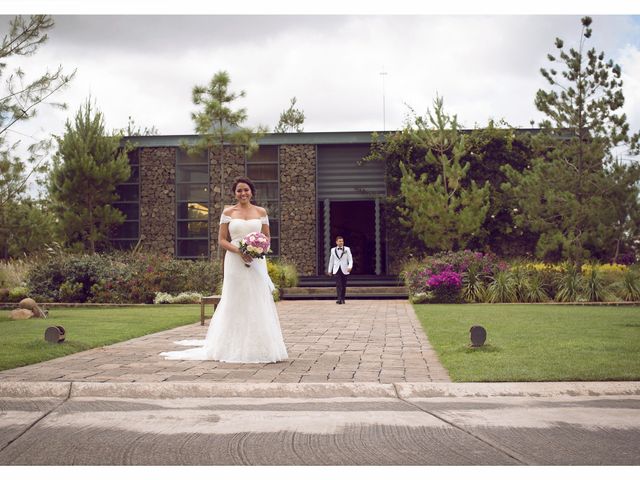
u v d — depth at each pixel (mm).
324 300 19188
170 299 16594
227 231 7078
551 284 16828
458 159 20391
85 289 16938
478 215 19906
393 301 18078
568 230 18859
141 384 5234
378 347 7785
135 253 21031
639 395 5039
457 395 5082
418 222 20141
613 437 3895
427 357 6879
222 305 6805
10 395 5172
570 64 18281
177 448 3727
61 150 21359
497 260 18688
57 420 4383
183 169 23250
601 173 18469
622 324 9820
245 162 23062
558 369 5684
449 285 16391
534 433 3990
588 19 18172
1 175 15656
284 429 4125
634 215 18812
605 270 18266
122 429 4141
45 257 19406
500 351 6820
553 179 18516
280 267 20484
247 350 6602
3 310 14859
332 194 23219
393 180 22516
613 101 18219
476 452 3625
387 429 4109
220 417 4449
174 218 23125
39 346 7359
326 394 5152
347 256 16812
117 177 21719
